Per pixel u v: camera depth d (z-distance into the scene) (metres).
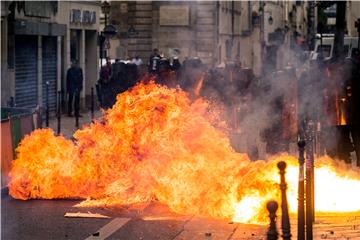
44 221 17.64
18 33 39.91
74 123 41.03
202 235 16.16
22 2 41.06
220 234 16.20
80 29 51.19
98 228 16.97
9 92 39.22
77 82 45.12
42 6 44.12
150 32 72.00
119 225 17.22
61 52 48.00
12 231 16.67
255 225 17.05
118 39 72.50
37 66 43.59
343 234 15.55
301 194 13.24
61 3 47.53
